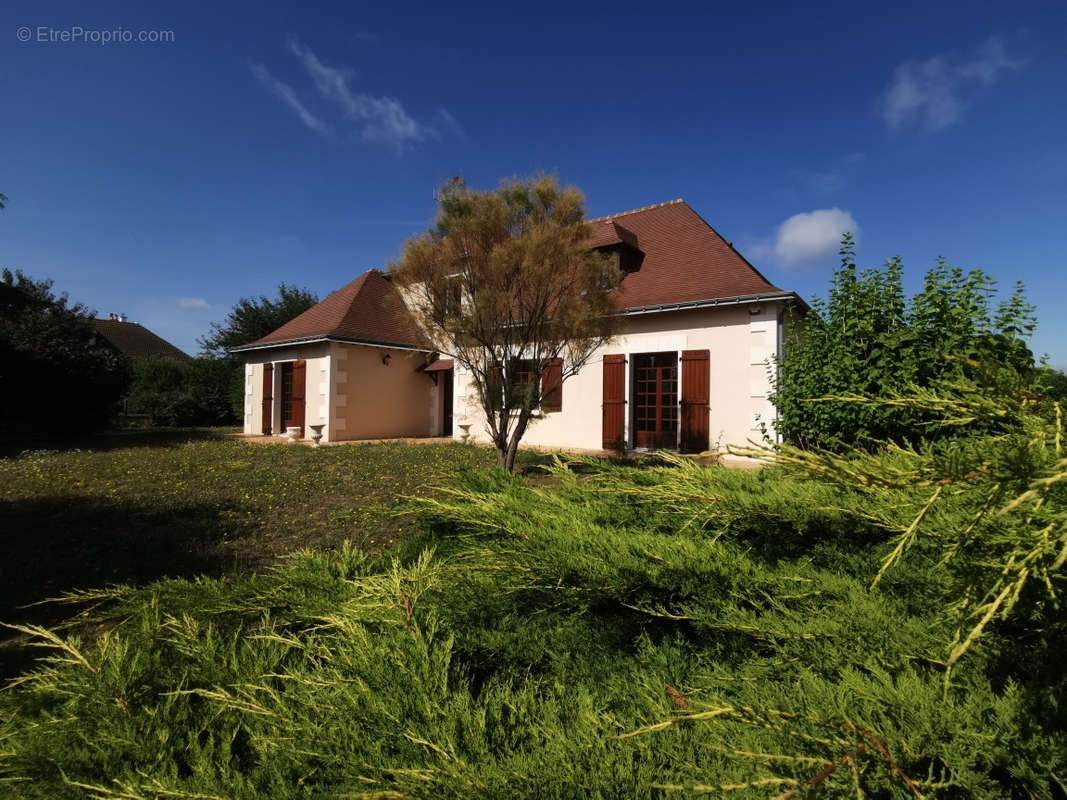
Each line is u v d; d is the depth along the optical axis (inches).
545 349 304.0
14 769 42.1
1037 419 35.2
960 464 33.2
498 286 280.7
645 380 426.0
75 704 47.9
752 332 363.3
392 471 317.1
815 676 40.4
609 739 37.1
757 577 52.1
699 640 51.8
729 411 371.9
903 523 53.1
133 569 153.1
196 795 36.7
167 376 838.5
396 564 67.9
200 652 55.6
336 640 58.3
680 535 62.4
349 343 539.2
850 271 239.3
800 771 32.2
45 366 540.7
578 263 285.6
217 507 224.8
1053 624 39.2
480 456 386.6
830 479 40.1
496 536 73.8
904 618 46.1
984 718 35.1
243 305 990.4
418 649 47.8
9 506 223.5
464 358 303.0
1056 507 32.1
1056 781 31.4
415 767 35.6
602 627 53.9
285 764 39.5
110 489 258.7
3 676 100.1
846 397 43.3
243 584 74.4
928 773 32.5
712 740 36.8
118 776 40.8
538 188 278.8
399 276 292.2
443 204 277.0
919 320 216.2
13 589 138.3
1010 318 200.5
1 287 579.8
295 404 564.1
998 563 34.3
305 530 193.9
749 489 72.4
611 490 80.4
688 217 491.2
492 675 49.8
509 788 33.4
